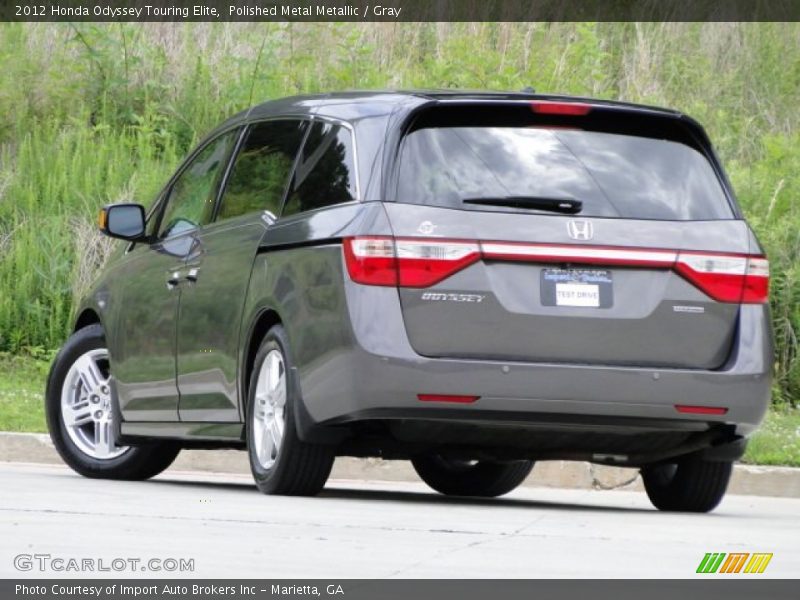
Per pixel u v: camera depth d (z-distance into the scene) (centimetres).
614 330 2439
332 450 2505
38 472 3241
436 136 2483
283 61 6197
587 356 2430
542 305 2414
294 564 1559
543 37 6406
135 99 6062
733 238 2541
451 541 1866
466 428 2425
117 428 3108
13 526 1866
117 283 3145
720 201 2575
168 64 6172
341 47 6056
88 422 3216
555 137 2530
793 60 6531
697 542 1998
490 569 1581
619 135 2567
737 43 6594
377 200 2420
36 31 6256
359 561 1609
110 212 3039
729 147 5962
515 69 6197
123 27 6225
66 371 3209
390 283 2373
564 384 2402
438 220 2405
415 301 2380
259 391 2594
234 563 1549
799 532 2247
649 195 2523
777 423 4275
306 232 2514
